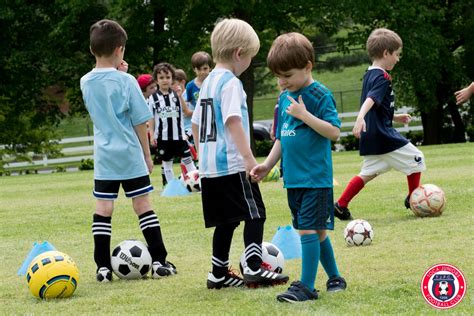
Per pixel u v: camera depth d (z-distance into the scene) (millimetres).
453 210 10453
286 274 7020
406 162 10102
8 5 38031
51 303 6293
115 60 7562
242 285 6688
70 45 39094
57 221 12242
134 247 7289
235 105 6461
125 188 7453
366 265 7062
